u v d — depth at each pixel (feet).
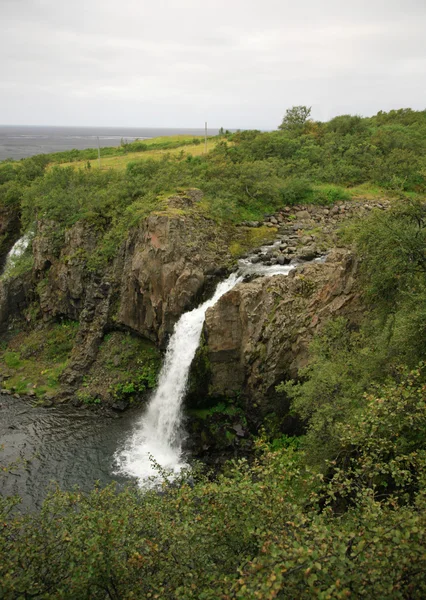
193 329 92.89
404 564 27.48
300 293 83.71
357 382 60.23
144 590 34.86
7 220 174.81
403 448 44.80
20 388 112.06
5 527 37.96
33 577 33.78
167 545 36.04
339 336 72.49
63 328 127.95
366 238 72.79
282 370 80.23
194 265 100.42
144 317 106.42
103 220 126.93
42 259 132.77
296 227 125.90
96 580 33.83
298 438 77.10
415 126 218.79
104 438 92.07
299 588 27.61
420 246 65.16
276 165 165.89
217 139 263.29
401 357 58.59
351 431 44.32
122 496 43.14
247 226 125.29
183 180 133.18
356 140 187.93
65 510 40.91
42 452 87.20
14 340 133.90
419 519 29.14
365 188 159.33
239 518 35.04
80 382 109.91
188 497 38.32
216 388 86.38
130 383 104.22
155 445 89.97
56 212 132.87
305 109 231.71
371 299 74.28
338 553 27.63
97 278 118.21
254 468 39.60
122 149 278.46
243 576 28.91
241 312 83.87
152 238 102.27
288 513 34.40
